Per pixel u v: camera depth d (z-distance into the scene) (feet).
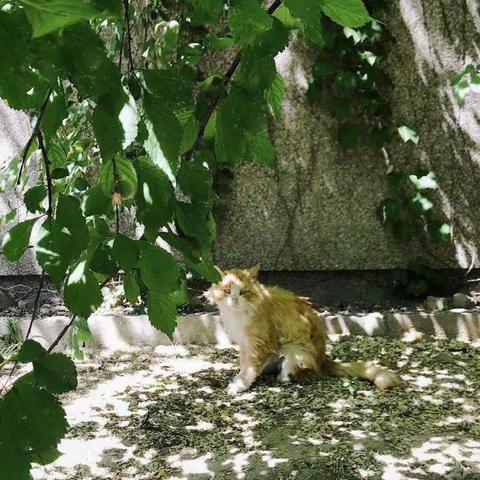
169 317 4.39
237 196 19.62
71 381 3.80
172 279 4.02
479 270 19.48
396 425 12.75
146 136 3.85
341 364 15.38
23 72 2.91
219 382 15.16
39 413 3.63
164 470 11.22
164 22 14.12
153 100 3.80
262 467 11.23
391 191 19.27
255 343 14.79
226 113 4.28
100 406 13.88
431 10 18.53
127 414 13.50
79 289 3.86
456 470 10.86
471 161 19.02
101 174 4.22
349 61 18.52
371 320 17.88
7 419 3.60
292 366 14.93
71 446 12.13
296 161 19.39
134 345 17.63
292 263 19.83
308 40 4.11
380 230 19.47
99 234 4.18
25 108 3.63
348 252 19.65
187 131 4.79
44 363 3.77
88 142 11.39
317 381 15.06
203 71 18.53
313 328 15.42
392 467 11.12
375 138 18.88
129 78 3.87
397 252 19.52
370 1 18.26
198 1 3.86
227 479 10.88
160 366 16.19
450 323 17.63
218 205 19.52
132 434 12.59
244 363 14.97
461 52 18.63
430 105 18.90
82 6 2.58
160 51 11.37
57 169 4.78
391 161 19.20
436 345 17.13
